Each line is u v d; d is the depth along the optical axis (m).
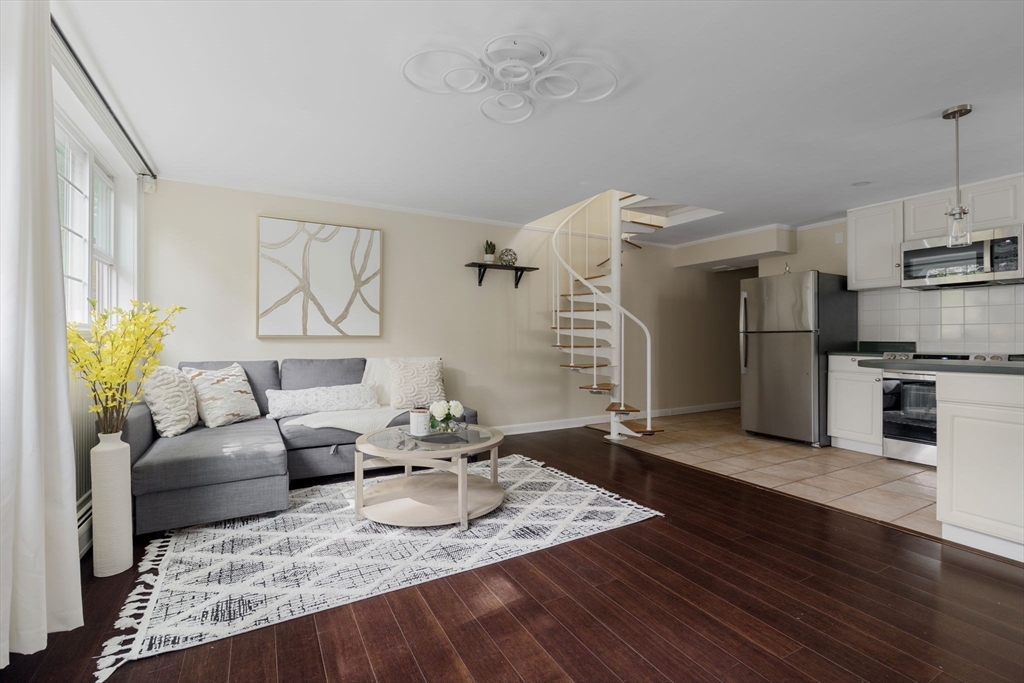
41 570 1.53
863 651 1.73
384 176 3.97
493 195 4.47
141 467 2.55
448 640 1.80
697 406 7.22
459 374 5.23
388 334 4.84
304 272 4.40
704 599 2.08
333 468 3.63
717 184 4.18
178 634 1.81
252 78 2.47
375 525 2.86
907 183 4.16
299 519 2.94
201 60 2.31
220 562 2.39
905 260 4.47
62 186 2.81
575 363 5.96
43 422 1.61
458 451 2.80
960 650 1.74
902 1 1.89
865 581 2.24
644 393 6.68
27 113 1.48
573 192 4.39
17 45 1.44
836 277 5.06
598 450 4.80
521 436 5.45
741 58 2.29
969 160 3.60
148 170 3.73
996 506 2.46
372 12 1.97
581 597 2.10
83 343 2.19
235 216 4.17
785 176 3.98
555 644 1.77
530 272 5.68
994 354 4.22
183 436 3.05
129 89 2.58
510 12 1.97
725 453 4.69
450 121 2.95
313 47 2.21
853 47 2.21
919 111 2.83
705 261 6.47
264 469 2.86
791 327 5.07
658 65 2.35
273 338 4.32
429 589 2.16
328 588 2.15
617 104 2.73
